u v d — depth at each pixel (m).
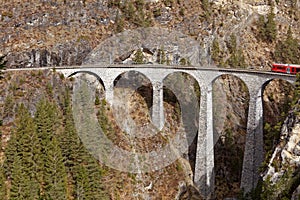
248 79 84.31
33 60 108.06
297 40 143.75
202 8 139.88
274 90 125.38
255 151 85.06
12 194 64.81
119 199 79.25
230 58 129.75
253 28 144.50
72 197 71.62
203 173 93.44
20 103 83.44
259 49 139.50
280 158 64.38
